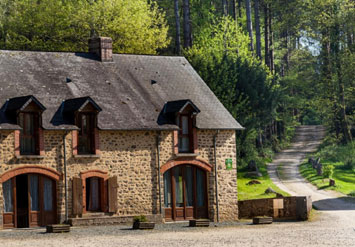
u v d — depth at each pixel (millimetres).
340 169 59375
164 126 34812
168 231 29875
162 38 53812
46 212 31953
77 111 32281
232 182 37219
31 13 51250
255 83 55125
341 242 25188
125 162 33812
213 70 51688
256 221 34000
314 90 79062
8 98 32188
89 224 32219
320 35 75188
